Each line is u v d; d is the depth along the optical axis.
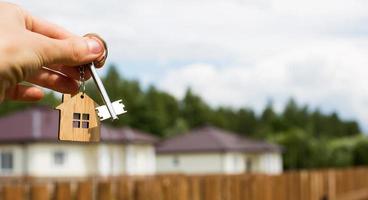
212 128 56.59
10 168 38.72
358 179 27.20
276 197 15.04
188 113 128.75
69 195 7.69
